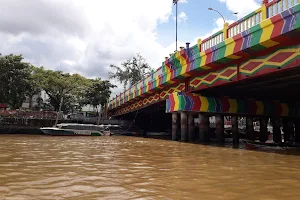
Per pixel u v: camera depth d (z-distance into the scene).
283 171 10.49
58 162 12.58
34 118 45.97
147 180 8.62
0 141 26.23
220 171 10.40
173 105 27.52
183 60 24.25
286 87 23.11
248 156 15.48
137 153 16.95
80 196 6.62
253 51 16.91
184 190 7.33
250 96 27.80
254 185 8.02
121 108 58.06
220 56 18.84
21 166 11.29
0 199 6.30
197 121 55.12
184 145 23.42
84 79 60.62
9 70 48.66
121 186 7.74
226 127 46.28
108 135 42.44
